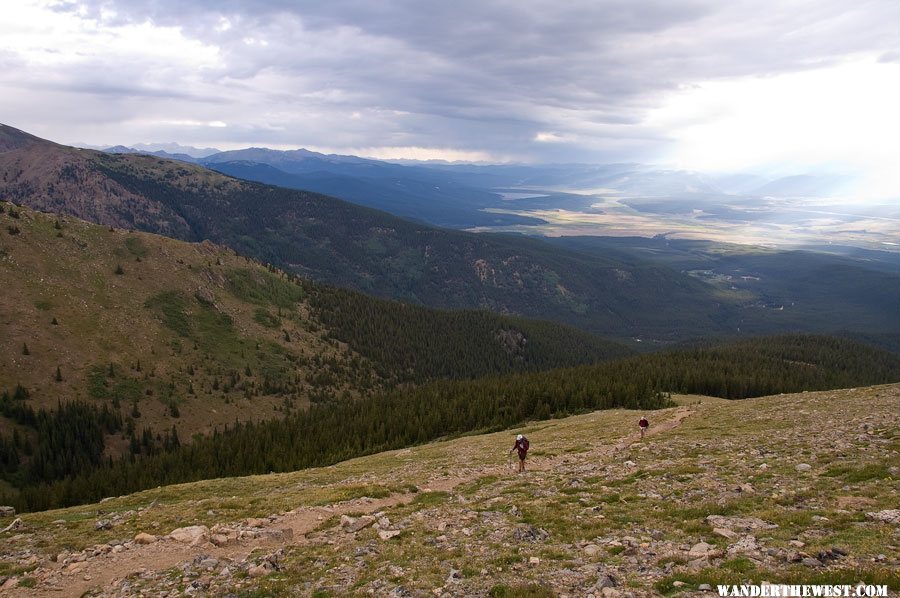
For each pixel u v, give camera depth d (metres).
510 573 18.22
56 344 178.62
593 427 68.38
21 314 181.88
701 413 63.19
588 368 162.00
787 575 14.93
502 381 153.00
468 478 40.72
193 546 24.95
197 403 182.00
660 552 18.58
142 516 32.72
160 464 118.31
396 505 31.30
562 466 40.88
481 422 118.56
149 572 21.98
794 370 177.38
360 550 22.09
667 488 28.31
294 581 19.36
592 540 20.97
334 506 32.47
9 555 25.83
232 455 121.25
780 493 24.50
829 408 51.03
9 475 127.06
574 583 16.72
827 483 25.16
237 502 35.88
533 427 86.69
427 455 62.66
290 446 122.25
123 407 166.88
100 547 25.39
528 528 22.84
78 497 101.94
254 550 24.11
